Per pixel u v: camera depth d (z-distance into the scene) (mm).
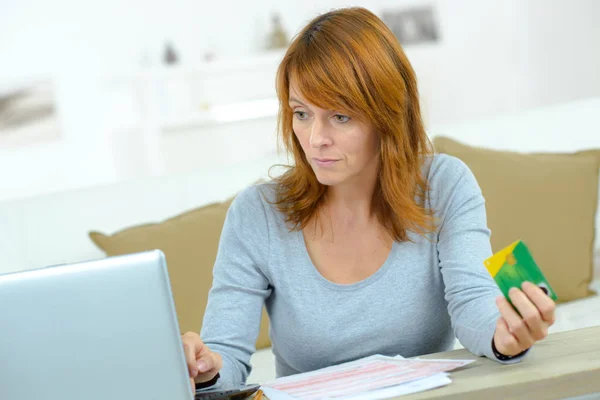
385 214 1613
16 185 6258
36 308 1062
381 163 1573
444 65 7273
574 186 2715
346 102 1450
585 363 1153
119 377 1079
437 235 1617
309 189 1645
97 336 1072
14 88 6215
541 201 2664
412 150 1615
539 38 7492
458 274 1502
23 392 1067
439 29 7230
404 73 1541
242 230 1666
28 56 6234
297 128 1519
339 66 1444
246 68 6648
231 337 1570
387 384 1166
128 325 1078
